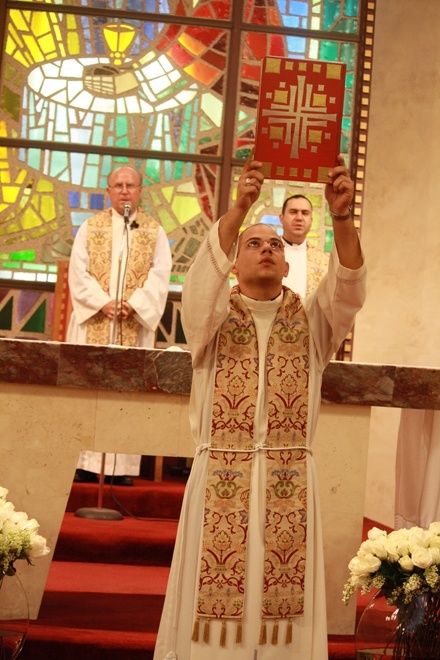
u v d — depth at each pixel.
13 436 4.72
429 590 3.82
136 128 9.19
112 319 7.48
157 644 3.62
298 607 3.58
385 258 8.67
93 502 7.18
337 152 3.50
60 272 8.47
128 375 4.69
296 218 7.81
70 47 9.21
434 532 3.91
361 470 4.79
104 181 9.13
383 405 4.75
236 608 3.54
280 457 3.65
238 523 3.59
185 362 4.70
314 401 3.73
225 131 9.18
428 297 8.42
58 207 9.08
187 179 9.17
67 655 4.39
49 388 4.73
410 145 8.70
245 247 3.75
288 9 9.28
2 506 4.13
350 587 3.95
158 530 6.40
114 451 4.74
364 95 8.91
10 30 9.18
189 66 9.25
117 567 5.98
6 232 9.02
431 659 3.83
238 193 3.46
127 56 9.23
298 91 3.51
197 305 3.55
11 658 4.04
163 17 9.25
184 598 3.59
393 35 8.91
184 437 4.75
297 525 3.62
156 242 7.78
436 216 8.51
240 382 3.67
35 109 9.14
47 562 4.71
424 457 5.54
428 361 8.32
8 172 9.09
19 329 8.93
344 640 4.64
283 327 3.73
